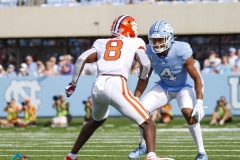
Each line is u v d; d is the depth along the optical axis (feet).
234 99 179.22
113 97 70.85
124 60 72.08
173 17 209.56
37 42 224.94
